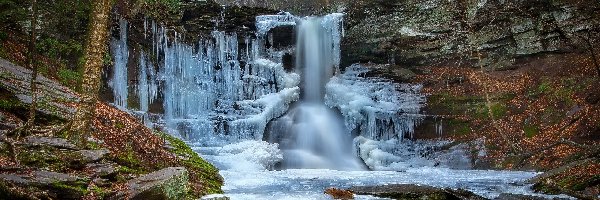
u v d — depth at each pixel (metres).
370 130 19.28
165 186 6.16
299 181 11.86
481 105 18.41
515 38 19.41
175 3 18.59
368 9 22.23
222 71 20.58
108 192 5.68
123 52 17.52
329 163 19.05
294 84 21.41
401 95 19.83
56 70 12.59
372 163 17.70
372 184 11.52
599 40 17.34
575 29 17.88
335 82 21.47
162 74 18.92
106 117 9.55
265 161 16.33
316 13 24.66
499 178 13.09
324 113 21.05
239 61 21.19
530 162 15.27
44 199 5.01
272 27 21.39
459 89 19.41
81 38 13.83
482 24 20.03
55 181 5.31
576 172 10.88
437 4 20.97
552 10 18.56
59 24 13.44
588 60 17.36
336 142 20.14
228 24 20.83
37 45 12.50
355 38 21.92
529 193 10.27
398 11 21.72
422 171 15.41
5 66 10.17
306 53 22.16
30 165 5.83
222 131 18.41
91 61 7.08
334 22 21.95
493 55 19.84
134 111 16.69
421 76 20.41
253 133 18.92
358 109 19.55
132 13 17.45
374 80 20.88
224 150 16.27
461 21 20.39
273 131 19.97
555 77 17.86
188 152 11.12
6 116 7.42
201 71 20.12
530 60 19.16
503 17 19.58
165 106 18.91
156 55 18.75
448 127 18.38
